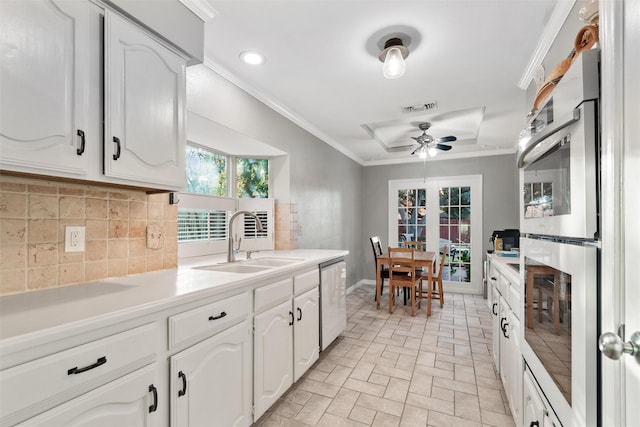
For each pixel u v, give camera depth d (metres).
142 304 1.06
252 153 3.12
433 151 3.88
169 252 1.82
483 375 2.29
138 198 1.64
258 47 2.01
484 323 3.46
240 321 1.56
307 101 2.90
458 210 5.11
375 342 2.93
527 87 2.48
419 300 4.07
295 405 1.93
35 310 0.97
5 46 0.91
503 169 4.83
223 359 1.42
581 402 0.76
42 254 1.25
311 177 3.72
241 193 3.20
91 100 1.15
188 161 2.66
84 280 1.39
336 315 2.81
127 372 1.02
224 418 1.42
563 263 0.87
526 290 1.28
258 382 1.67
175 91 1.50
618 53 0.66
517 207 4.73
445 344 2.87
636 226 0.60
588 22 1.00
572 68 0.80
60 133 1.04
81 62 1.11
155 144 1.38
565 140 0.86
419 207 5.38
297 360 2.08
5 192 1.15
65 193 1.32
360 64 2.22
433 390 2.10
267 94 2.72
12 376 0.75
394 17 1.71
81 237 1.38
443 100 2.87
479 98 2.81
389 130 4.21
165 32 1.43
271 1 1.59
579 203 0.78
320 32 1.85
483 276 4.62
